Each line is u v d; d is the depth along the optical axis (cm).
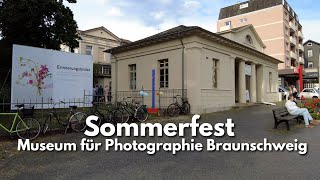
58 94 1345
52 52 1332
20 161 671
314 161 632
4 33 2125
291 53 5334
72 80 1399
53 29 2150
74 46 2344
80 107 1334
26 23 2036
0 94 1287
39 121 984
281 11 5091
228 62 2008
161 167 603
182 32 1677
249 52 2302
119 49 2209
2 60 2081
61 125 1034
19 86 1225
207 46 1772
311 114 1346
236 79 2358
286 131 1009
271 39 5181
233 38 2239
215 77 1886
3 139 915
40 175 565
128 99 2122
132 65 2175
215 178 527
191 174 552
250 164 615
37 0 1998
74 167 614
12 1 1980
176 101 1662
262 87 2648
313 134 948
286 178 523
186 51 1714
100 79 3741
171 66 1814
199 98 1662
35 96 1268
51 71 1326
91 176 552
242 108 2030
